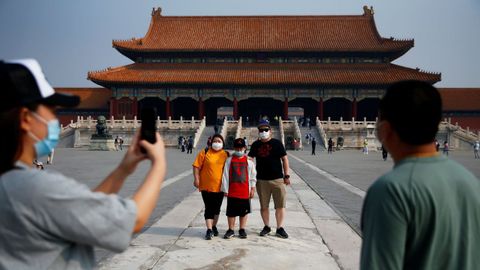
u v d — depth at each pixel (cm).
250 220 1416
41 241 273
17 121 295
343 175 3092
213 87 9894
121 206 289
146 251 1024
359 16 10912
